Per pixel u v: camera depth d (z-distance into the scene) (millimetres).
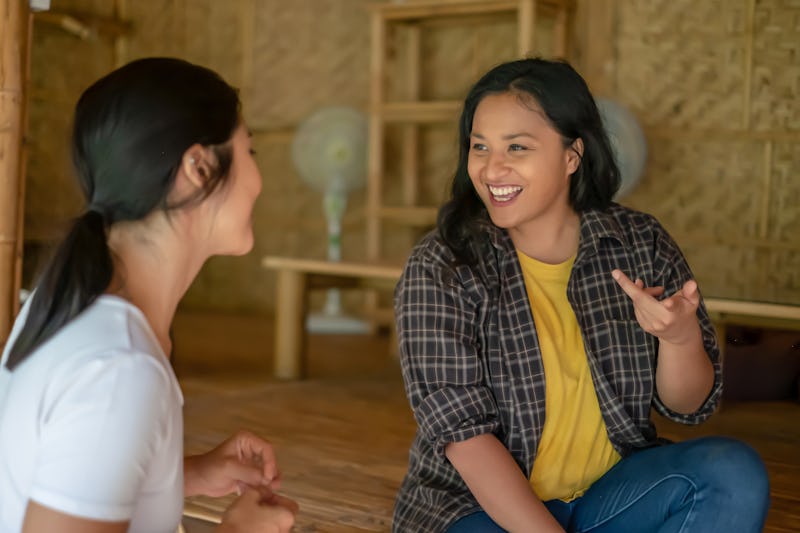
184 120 1167
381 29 6406
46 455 1053
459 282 1822
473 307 1821
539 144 1805
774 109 5938
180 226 1214
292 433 3891
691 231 6203
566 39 6305
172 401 1128
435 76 6918
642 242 1929
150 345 1134
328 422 4105
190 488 1451
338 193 7223
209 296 8164
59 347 1108
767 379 4609
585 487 1882
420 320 1806
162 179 1168
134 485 1072
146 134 1154
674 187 6230
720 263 6121
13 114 2773
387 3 6602
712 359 1908
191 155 1186
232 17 7883
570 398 1842
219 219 1246
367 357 5938
